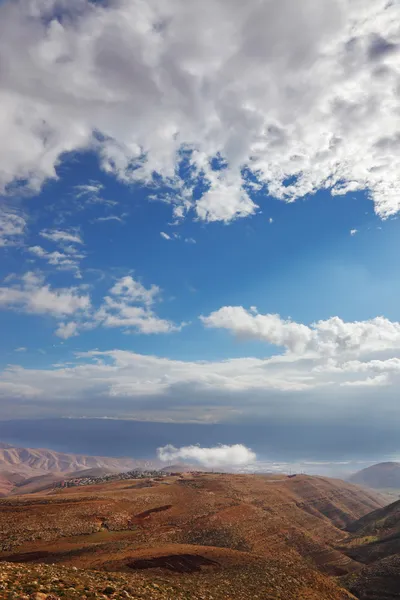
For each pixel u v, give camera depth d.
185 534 101.81
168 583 44.66
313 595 57.28
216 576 57.31
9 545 83.69
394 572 80.00
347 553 107.12
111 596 30.59
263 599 48.72
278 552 98.12
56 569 37.84
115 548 80.06
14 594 24.92
